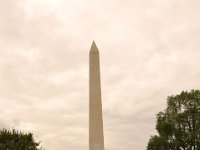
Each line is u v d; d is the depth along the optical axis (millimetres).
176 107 88500
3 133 78750
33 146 80062
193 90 89125
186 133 84312
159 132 86875
